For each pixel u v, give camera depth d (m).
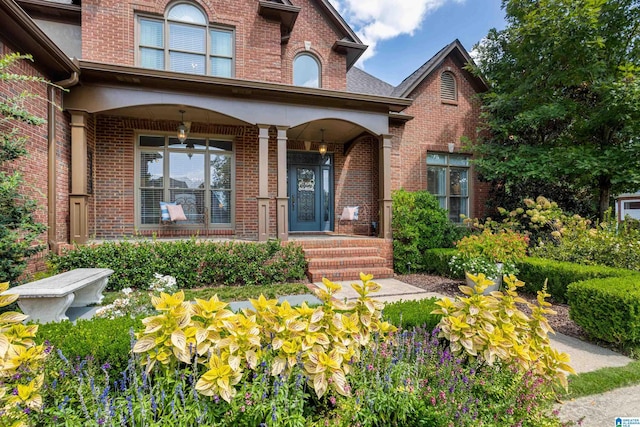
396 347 2.44
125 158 7.83
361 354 2.36
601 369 3.22
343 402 1.97
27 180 5.05
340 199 10.28
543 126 9.45
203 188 8.56
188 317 2.09
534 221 7.61
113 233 7.67
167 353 2.00
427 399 2.09
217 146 8.72
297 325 2.12
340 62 9.81
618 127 8.40
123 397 1.93
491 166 9.24
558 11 7.59
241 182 8.75
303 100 7.55
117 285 5.78
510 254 6.05
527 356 2.44
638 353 3.56
